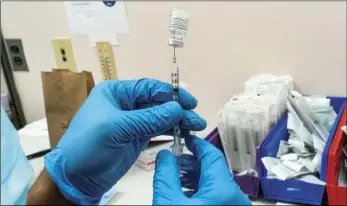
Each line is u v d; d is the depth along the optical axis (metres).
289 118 1.06
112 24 1.47
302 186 0.92
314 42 1.21
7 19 1.65
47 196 0.63
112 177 0.67
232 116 1.04
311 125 1.04
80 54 1.59
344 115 1.07
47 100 1.18
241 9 1.26
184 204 0.50
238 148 1.05
